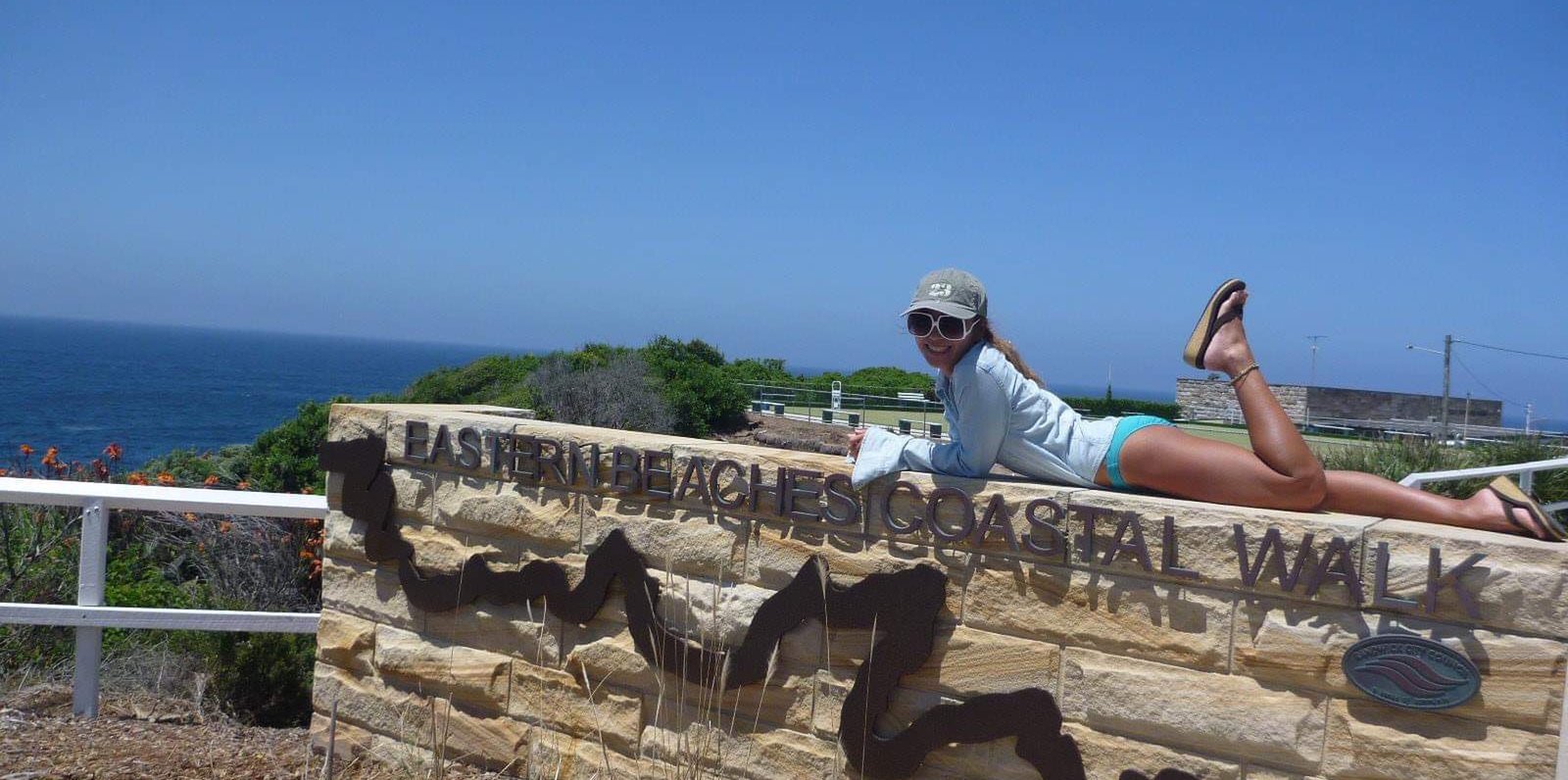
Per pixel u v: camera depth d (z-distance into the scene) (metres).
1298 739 3.46
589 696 4.79
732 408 31.23
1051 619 3.87
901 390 41.09
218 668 6.41
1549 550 3.15
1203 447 3.87
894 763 4.11
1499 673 3.20
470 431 5.19
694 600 4.56
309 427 14.42
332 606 5.63
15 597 7.11
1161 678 3.67
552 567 4.91
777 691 4.39
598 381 28.34
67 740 5.15
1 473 10.12
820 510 4.29
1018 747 3.91
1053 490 3.88
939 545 4.08
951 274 4.22
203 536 8.55
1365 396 36.44
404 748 5.27
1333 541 3.41
